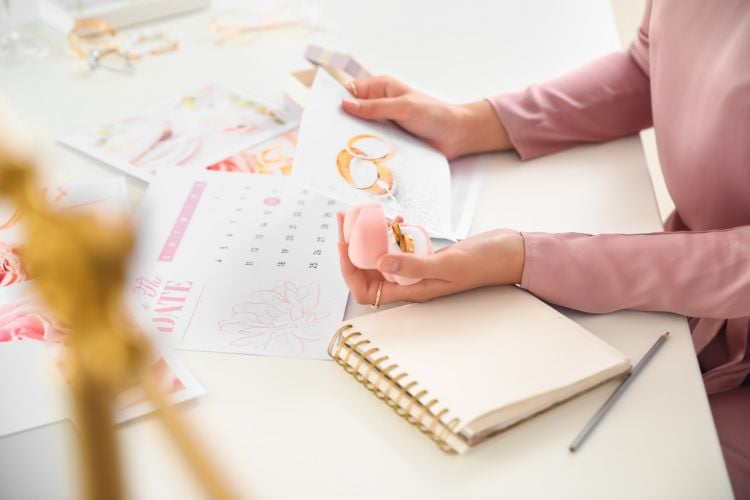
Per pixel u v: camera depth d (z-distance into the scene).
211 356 0.71
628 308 0.77
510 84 1.16
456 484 0.60
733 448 0.90
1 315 0.73
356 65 1.06
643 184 0.95
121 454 0.19
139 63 1.19
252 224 0.88
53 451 0.60
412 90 1.01
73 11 1.24
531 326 0.72
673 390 0.68
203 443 0.20
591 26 1.30
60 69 1.17
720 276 0.76
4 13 1.25
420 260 0.73
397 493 0.59
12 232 0.84
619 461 0.62
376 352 0.68
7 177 0.18
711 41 0.87
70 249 0.17
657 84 0.96
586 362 0.68
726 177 0.88
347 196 0.85
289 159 1.00
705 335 0.95
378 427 0.64
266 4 1.34
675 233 0.80
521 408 0.63
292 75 1.07
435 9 1.35
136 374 0.19
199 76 1.16
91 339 0.18
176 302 0.77
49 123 1.05
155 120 1.06
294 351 0.72
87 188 0.92
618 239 0.79
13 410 0.64
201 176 0.96
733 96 0.83
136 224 0.18
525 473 0.60
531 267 0.76
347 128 0.94
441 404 0.62
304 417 0.65
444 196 0.92
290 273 0.81
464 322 0.72
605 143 1.04
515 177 0.98
